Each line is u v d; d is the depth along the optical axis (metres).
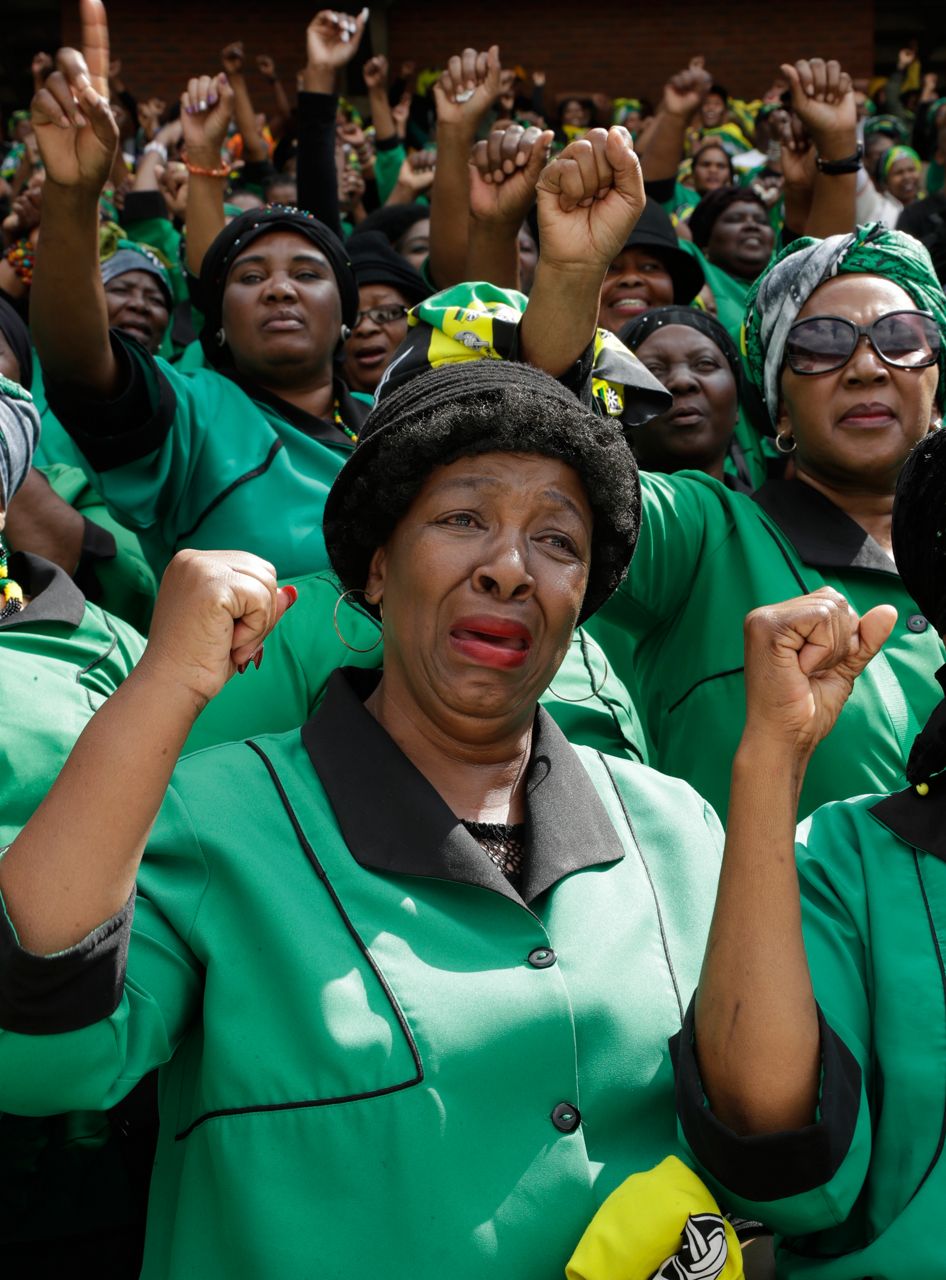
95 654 2.49
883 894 1.81
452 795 1.96
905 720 2.64
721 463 4.04
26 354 3.78
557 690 2.64
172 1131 1.83
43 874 1.52
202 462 3.30
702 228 6.24
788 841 1.65
